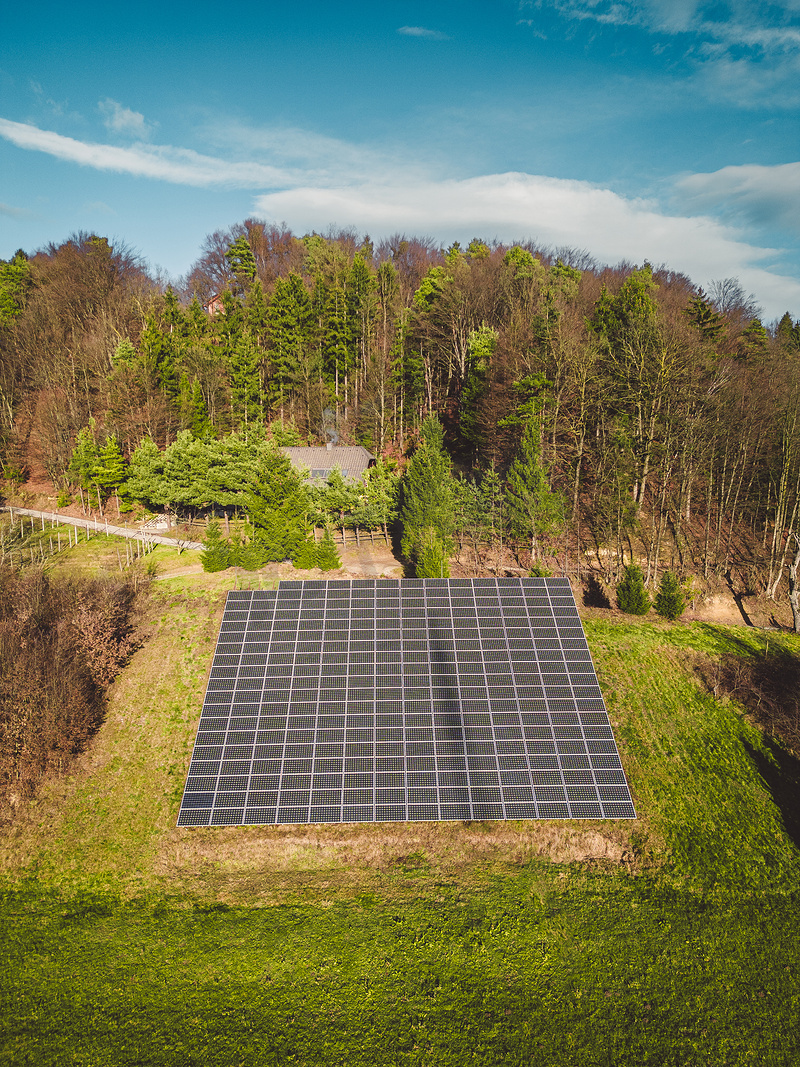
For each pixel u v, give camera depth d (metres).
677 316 69.25
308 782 25.45
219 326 81.38
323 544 44.28
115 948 21.83
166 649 34.88
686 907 23.28
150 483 54.62
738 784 27.92
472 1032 19.22
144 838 25.86
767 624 39.97
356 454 62.09
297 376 74.62
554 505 44.56
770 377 50.53
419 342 78.69
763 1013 19.77
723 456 47.91
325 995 20.28
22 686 29.00
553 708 28.20
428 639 30.70
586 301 80.31
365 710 27.78
